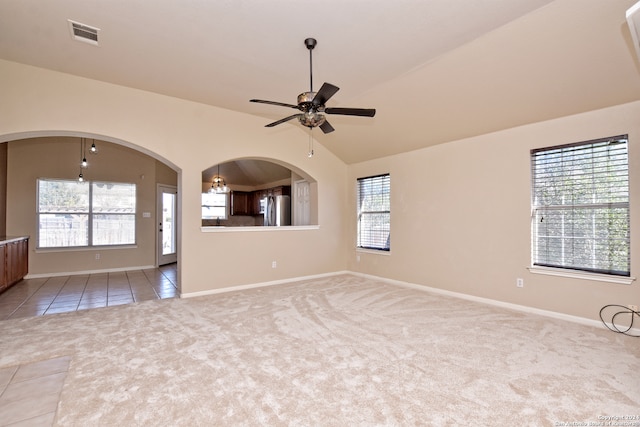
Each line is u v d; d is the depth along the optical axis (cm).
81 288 502
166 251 757
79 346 278
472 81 337
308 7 243
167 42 295
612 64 271
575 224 340
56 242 607
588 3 232
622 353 258
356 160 598
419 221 490
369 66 338
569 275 337
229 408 188
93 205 643
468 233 427
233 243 485
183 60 330
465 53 307
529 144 368
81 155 624
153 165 712
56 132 365
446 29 272
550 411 184
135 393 205
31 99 346
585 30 252
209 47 303
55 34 283
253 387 211
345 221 627
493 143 401
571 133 335
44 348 273
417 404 191
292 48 304
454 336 296
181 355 259
